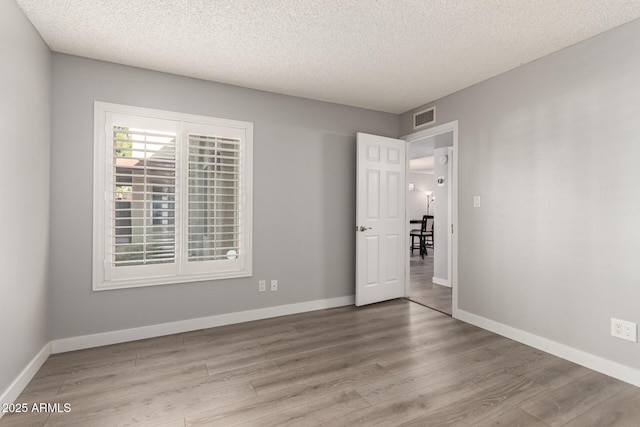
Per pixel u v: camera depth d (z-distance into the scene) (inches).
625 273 85.4
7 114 72.1
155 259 113.4
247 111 130.6
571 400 76.7
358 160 148.3
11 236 74.5
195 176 121.4
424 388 81.9
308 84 127.8
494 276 119.4
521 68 110.6
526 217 108.8
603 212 89.6
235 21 85.4
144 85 112.8
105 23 85.8
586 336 93.4
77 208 103.4
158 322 115.7
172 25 87.1
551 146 101.7
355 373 89.4
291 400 76.7
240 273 129.0
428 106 149.6
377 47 99.0
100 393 79.3
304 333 118.6
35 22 84.7
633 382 83.4
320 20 85.0
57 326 101.4
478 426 67.6
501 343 109.8
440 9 80.2
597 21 84.7
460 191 133.1
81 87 103.9
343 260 153.4
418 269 258.5
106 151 106.8
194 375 88.2
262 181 133.6
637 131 83.0
